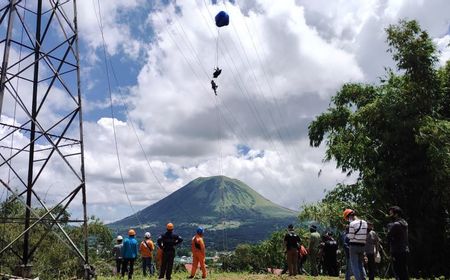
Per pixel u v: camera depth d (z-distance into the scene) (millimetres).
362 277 13508
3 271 28141
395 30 29469
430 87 29219
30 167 19156
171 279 18672
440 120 28172
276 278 18609
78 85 19156
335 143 32281
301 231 32688
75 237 39312
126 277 20766
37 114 19125
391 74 31547
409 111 28672
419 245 27906
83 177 18734
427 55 28953
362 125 30625
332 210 28844
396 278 13820
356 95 34500
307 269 25656
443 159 26016
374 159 29891
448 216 28047
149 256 22344
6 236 30703
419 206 28531
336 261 20953
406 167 28859
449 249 28000
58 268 30547
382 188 28703
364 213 28281
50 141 18172
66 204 18422
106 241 49812
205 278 19297
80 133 18953
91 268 18750
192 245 19641
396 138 28578
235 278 19203
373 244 15445
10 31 17016
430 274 27547
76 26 19500
